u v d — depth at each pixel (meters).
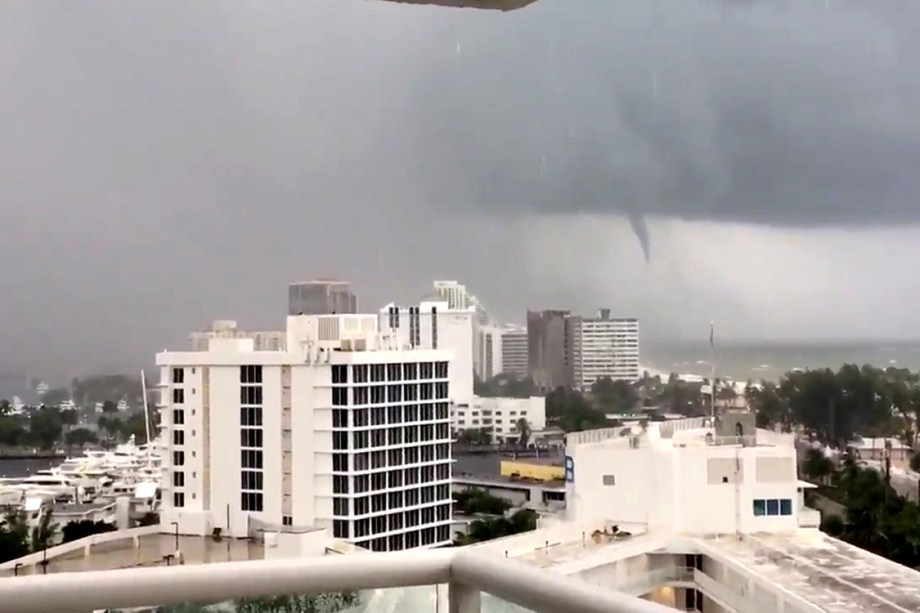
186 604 1.35
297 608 1.42
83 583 1.30
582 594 1.18
